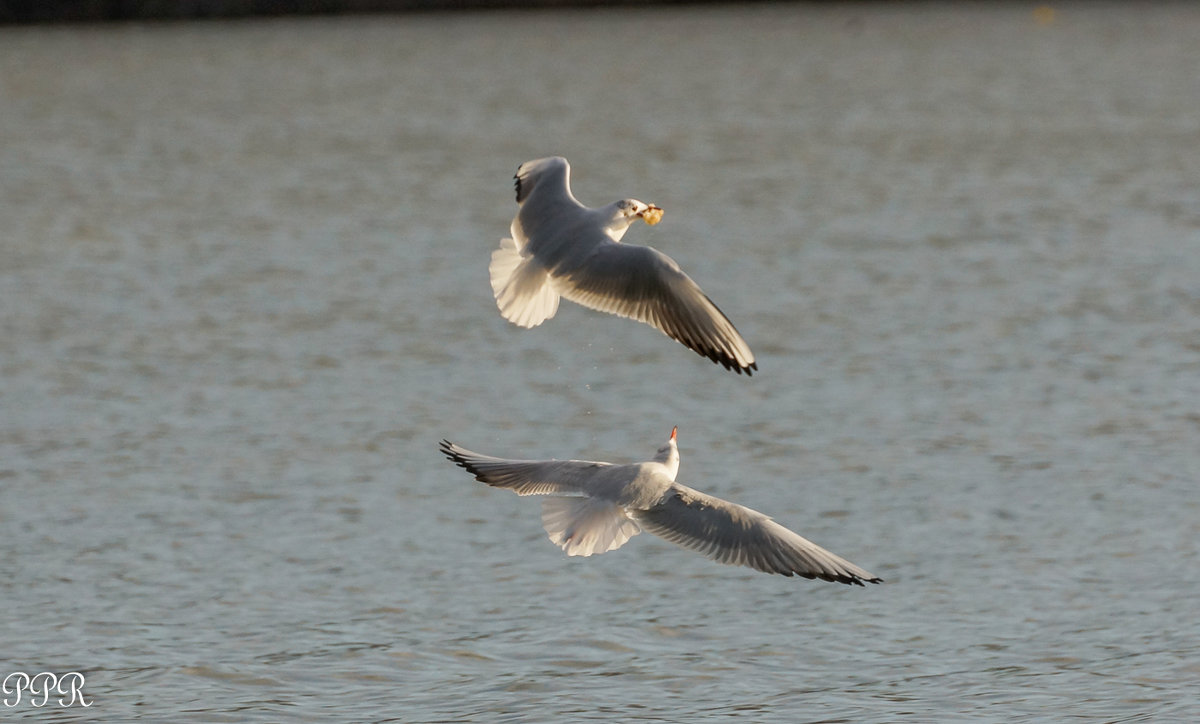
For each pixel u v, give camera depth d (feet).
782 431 75.72
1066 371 85.87
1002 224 132.26
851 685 49.03
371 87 258.16
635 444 74.38
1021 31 364.79
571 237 31.89
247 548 60.90
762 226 132.87
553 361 89.81
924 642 52.13
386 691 48.85
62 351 91.50
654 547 61.16
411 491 67.51
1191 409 78.02
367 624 53.98
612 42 334.24
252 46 319.06
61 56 295.48
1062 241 124.16
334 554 60.29
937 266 114.83
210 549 60.75
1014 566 58.49
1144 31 362.12
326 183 159.43
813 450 72.64
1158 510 63.93
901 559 59.31
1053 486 67.00
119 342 93.71
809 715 46.83
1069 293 104.94
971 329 95.66
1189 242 122.42
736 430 76.13
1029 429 75.25
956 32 362.33
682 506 31.40
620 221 32.48
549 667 50.44
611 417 78.69
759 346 92.43
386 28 362.12
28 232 131.54
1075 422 76.23
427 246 124.88
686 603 55.72
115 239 128.36
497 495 67.10
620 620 54.24
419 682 49.47
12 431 76.07
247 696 48.52
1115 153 175.63
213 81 264.52
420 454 72.69
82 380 85.35
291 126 210.59
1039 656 50.98
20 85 255.50
